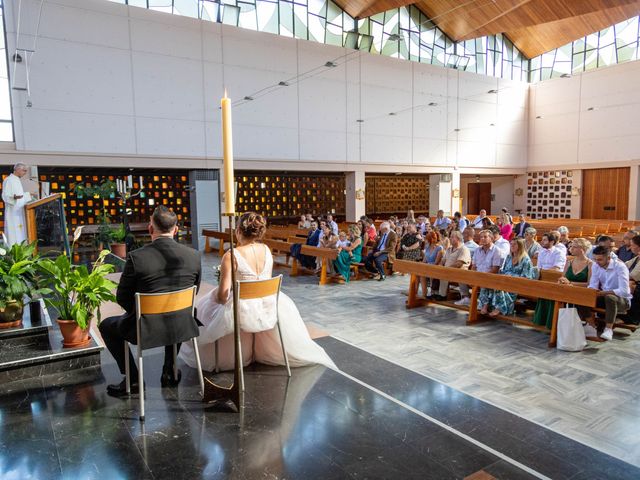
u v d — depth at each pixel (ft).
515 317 19.90
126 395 11.02
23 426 9.52
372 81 57.16
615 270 17.08
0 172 39.81
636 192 59.00
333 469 8.14
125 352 10.91
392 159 59.52
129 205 54.24
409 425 9.85
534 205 71.51
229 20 48.52
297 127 52.26
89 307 12.60
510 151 70.28
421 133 61.67
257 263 12.14
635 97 58.39
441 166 63.77
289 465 8.25
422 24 62.34
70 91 39.83
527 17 54.95
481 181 78.38
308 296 26.22
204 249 47.80
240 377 10.69
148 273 10.20
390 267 32.94
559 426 10.80
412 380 12.89
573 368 14.65
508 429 9.96
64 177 50.42
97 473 7.91
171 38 44.34
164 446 8.81
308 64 52.49
